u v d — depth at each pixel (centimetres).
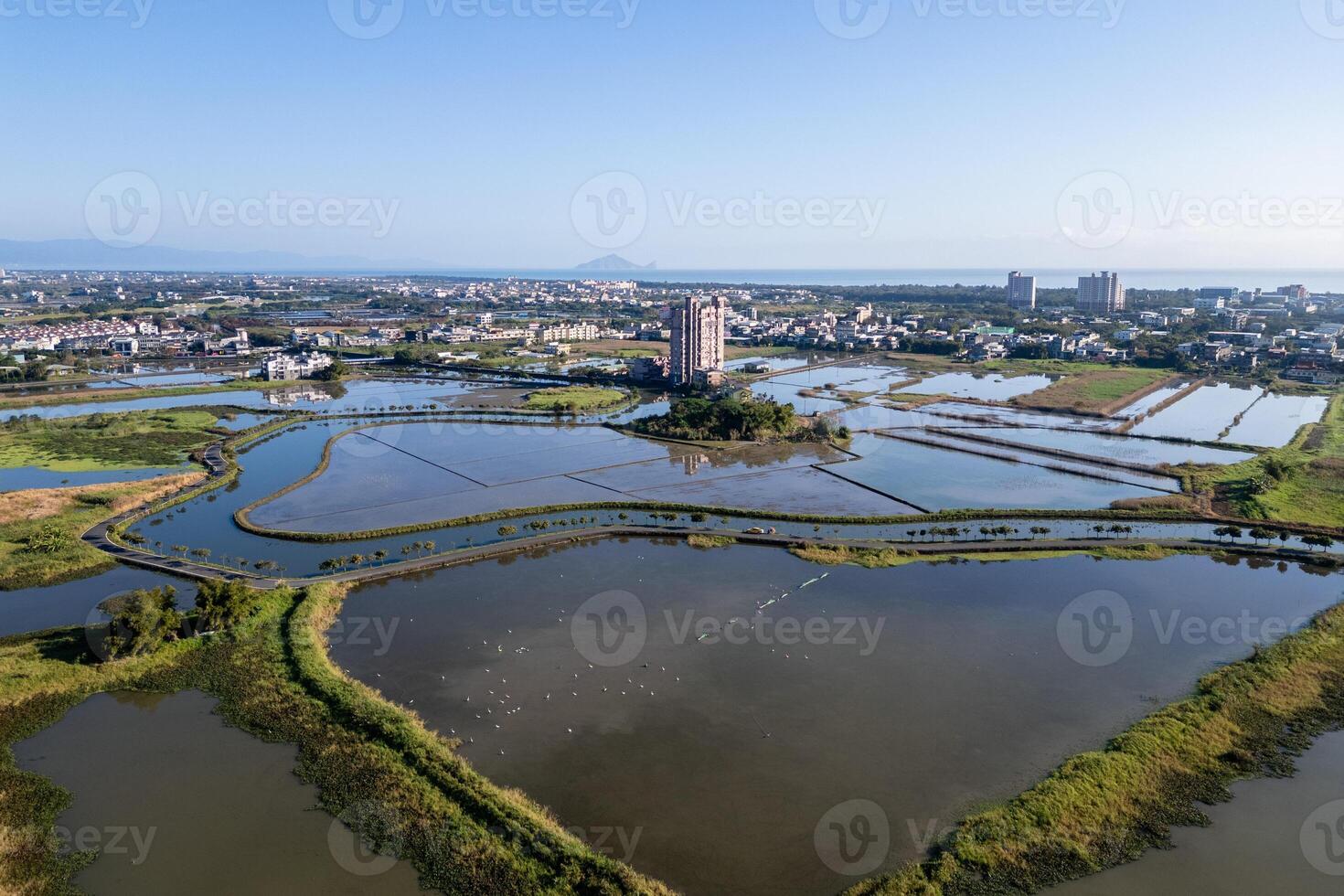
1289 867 6844
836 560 13812
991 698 9462
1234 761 8238
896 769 8144
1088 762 8044
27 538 14712
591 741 8612
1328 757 8350
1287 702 9256
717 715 9106
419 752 8200
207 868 6819
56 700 9381
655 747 8519
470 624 11444
